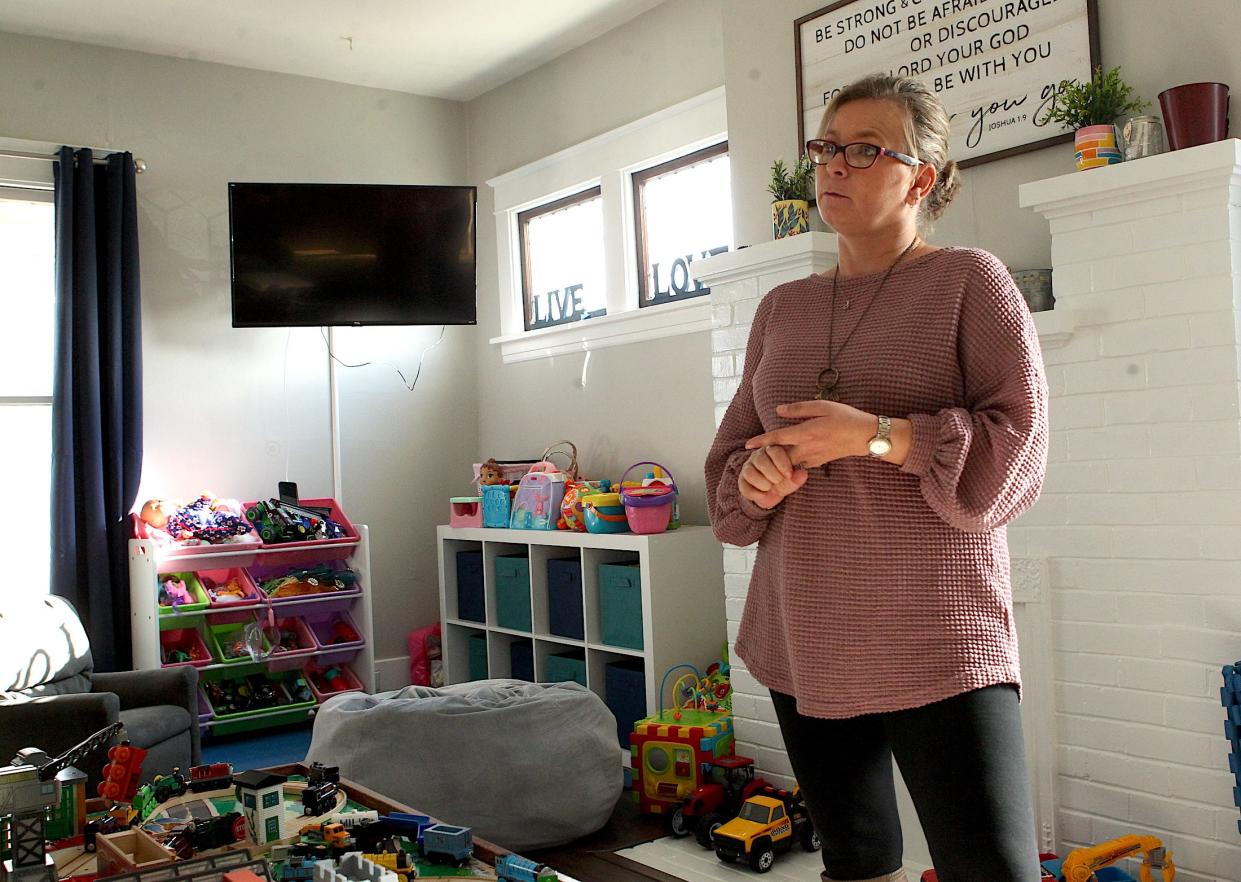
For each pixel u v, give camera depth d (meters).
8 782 1.53
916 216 1.31
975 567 1.13
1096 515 2.44
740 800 2.94
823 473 1.18
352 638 4.59
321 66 4.83
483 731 2.85
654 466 4.31
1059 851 2.50
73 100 4.37
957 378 1.16
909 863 2.63
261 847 1.87
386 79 5.03
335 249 4.52
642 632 3.65
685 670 3.58
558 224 4.92
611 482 4.39
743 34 3.52
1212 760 2.26
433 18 4.34
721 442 1.40
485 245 5.30
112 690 3.41
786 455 1.13
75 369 4.20
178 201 4.60
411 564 5.12
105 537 4.16
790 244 2.98
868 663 1.13
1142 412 2.36
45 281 4.43
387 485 5.07
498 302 5.21
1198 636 2.28
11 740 2.95
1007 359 1.13
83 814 2.08
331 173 4.99
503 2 4.20
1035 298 2.60
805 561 1.18
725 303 3.25
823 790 1.22
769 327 1.34
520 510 4.25
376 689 4.96
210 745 4.18
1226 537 2.24
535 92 4.95
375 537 5.03
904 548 1.13
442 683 4.90
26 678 3.28
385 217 4.57
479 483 4.55
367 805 2.22
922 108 1.23
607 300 4.52
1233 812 2.22
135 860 1.86
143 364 4.47
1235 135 2.38
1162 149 2.36
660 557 3.56
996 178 2.85
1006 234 2.83
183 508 4.32
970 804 1.08
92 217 4.21
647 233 4.43
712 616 3.68
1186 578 2.30
